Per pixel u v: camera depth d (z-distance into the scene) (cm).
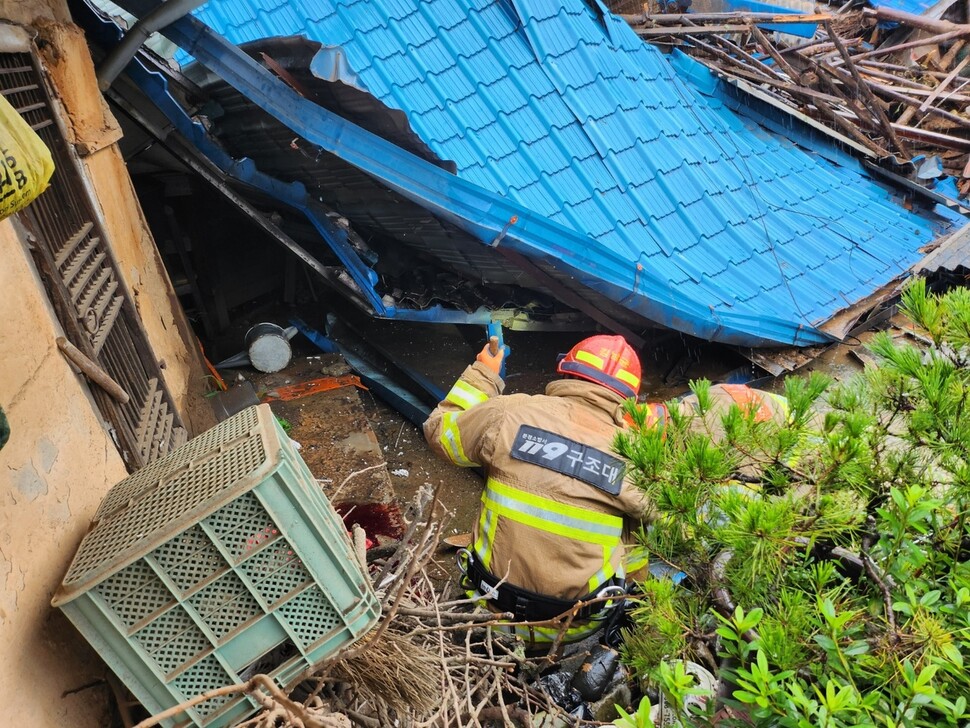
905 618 151
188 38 395
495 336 308
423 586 263
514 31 586
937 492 165
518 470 259
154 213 621
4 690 169
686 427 171
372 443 456
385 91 517
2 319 204
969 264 634
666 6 883
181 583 174
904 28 1052
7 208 154
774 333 575
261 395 518
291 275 721
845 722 136
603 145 579
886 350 167
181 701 177
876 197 740
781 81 837
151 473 209
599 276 510
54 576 200
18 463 194
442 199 457
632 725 139
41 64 297
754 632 156
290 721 172
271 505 172
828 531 153
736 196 650
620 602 252
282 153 501
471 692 225
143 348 337
